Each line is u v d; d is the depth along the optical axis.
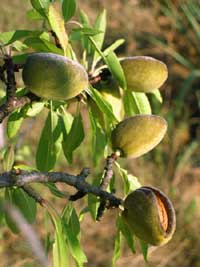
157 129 0.58
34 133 1.47
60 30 0.56
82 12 0.66
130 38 2.09
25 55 0.59
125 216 0.53
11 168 0.59
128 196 0.53
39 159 0.62
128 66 0.60
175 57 1.96
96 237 1.50
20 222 0.51
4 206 0.52
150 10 2.20
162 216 0.53
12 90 0.53
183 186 1.70
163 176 1.70
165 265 1.44
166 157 1.75
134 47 2.07
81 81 0.53
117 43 0.63
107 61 0.58
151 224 0.52
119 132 0.57
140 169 1.67
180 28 2.08
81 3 2.09
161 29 2.16
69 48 0.57
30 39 0.57
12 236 1.21
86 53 0.62
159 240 0.53
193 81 2.01
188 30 2.09
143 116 0.58
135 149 0.57
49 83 0.52
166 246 1.46
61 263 0.52
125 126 0.57
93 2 2.14
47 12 0.57
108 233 1.50
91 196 0.58
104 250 1.48
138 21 2.16
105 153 0.61
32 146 1.46
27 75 0.52
